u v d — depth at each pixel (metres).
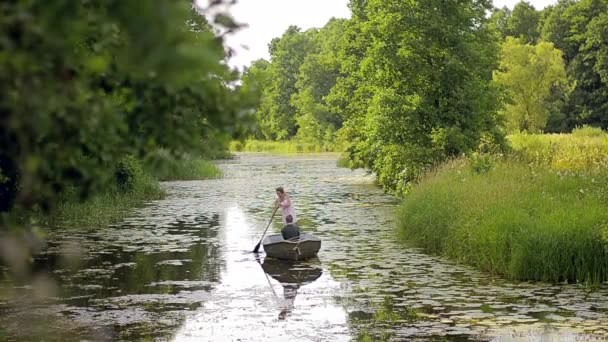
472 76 29.44
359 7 40.31
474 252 15.78
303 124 97.31
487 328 10.61
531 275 14.18
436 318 11.28
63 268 15.89
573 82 75.56
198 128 3.81
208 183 42.75
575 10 80.69
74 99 3.19
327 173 51.38
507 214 15.56
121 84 3.63
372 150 30.94
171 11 2.44
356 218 24.97
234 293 13.52
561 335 10.16
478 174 21.39
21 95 2.73
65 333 10.69
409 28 29.14
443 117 29.22
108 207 27.03
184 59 2.49
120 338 10.42
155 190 34.28
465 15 29.23
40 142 3.38
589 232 14.09
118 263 16.58
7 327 11.00
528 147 35.34
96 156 3.86
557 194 17.33
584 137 41.72
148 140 3.82
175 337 10.50
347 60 40.66
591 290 13.14
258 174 50.81
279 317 11.64
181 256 17.62
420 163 27.98
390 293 13.20
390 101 29.02
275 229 22.69
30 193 3.30
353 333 10.56
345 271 15.45
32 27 2.56
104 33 3.12
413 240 19.19
